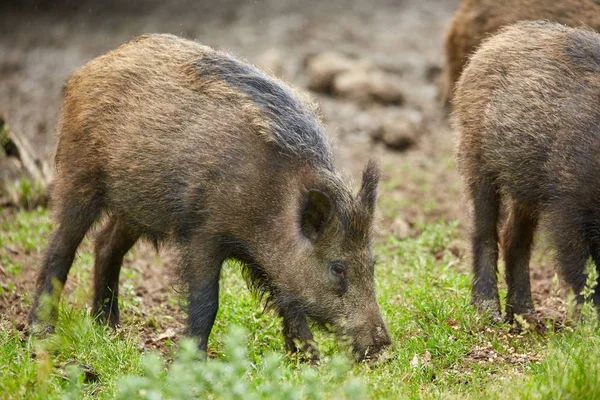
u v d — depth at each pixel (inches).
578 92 753.6
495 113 801.6
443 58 1743.4
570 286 752.3
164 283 937.5
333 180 677.3
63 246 756.0
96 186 743.1
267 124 684.1
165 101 711.7
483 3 1037.2
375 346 661.9
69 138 747.4
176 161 692.7
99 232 789.9
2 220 1075.9
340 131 1427.2
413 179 1267.2
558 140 752.3
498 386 605.6
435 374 665.0
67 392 581.9
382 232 1078.4
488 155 812.6
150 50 746.8
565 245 751.1
